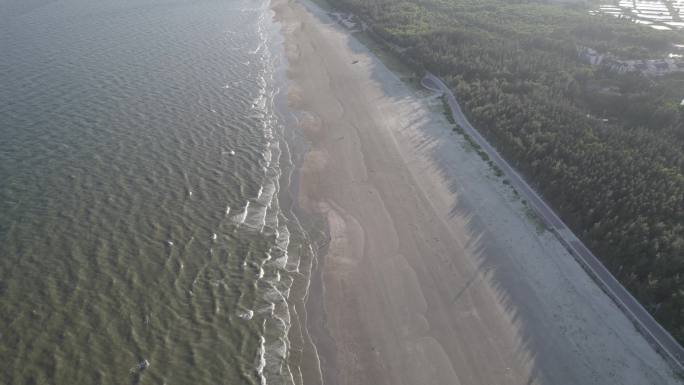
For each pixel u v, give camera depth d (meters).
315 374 27.91
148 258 34.38
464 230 38.62
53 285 31.61
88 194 40.00
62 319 29.45
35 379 26.12
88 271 32.84
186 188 42.03
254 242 37.03
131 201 39.69
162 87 60.31
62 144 46.44
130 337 28.86
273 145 50.12
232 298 32.19
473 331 30.42
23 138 46.94
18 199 38.75
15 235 35.22
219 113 55.31
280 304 32.12
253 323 30.64
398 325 30.78
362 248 36.88
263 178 44.62
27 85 57.97
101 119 51.50
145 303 31.03
